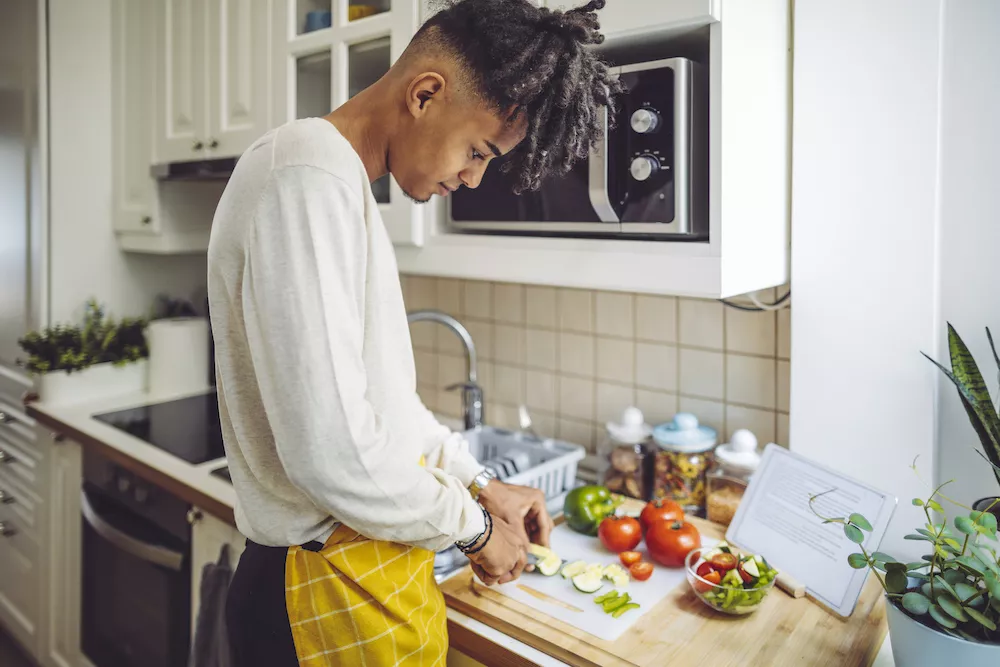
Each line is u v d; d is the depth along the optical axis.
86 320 2.13
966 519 0.82
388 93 0.85
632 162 1.07
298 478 0.74
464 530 0.88
